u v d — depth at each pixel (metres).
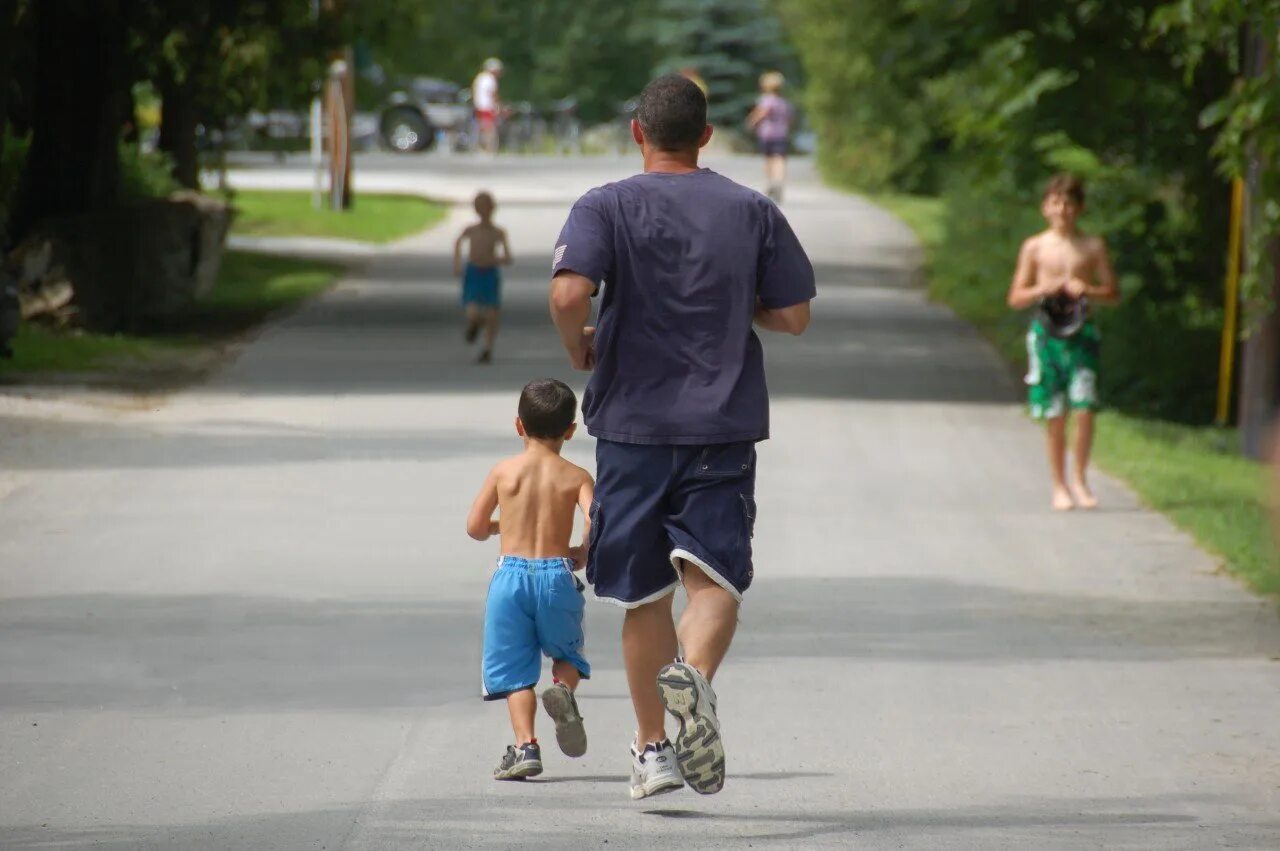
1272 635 36.06
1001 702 30.84
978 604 38.50
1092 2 75.50
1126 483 54.16
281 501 47.88
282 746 27.58
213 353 79.56
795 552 43.69
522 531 26.22
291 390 68.75
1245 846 23.36
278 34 102.94
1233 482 53.97
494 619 26.12
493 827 23.83
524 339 86.19
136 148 110.19
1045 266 49.94
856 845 23.22
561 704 25.23
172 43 98.75
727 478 23.72
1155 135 80.25
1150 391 79.00
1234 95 51.34
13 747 27.33
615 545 23.92
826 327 94.94
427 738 28.12
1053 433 49.94
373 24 107.00
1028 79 77.62
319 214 147.25
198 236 94.38
